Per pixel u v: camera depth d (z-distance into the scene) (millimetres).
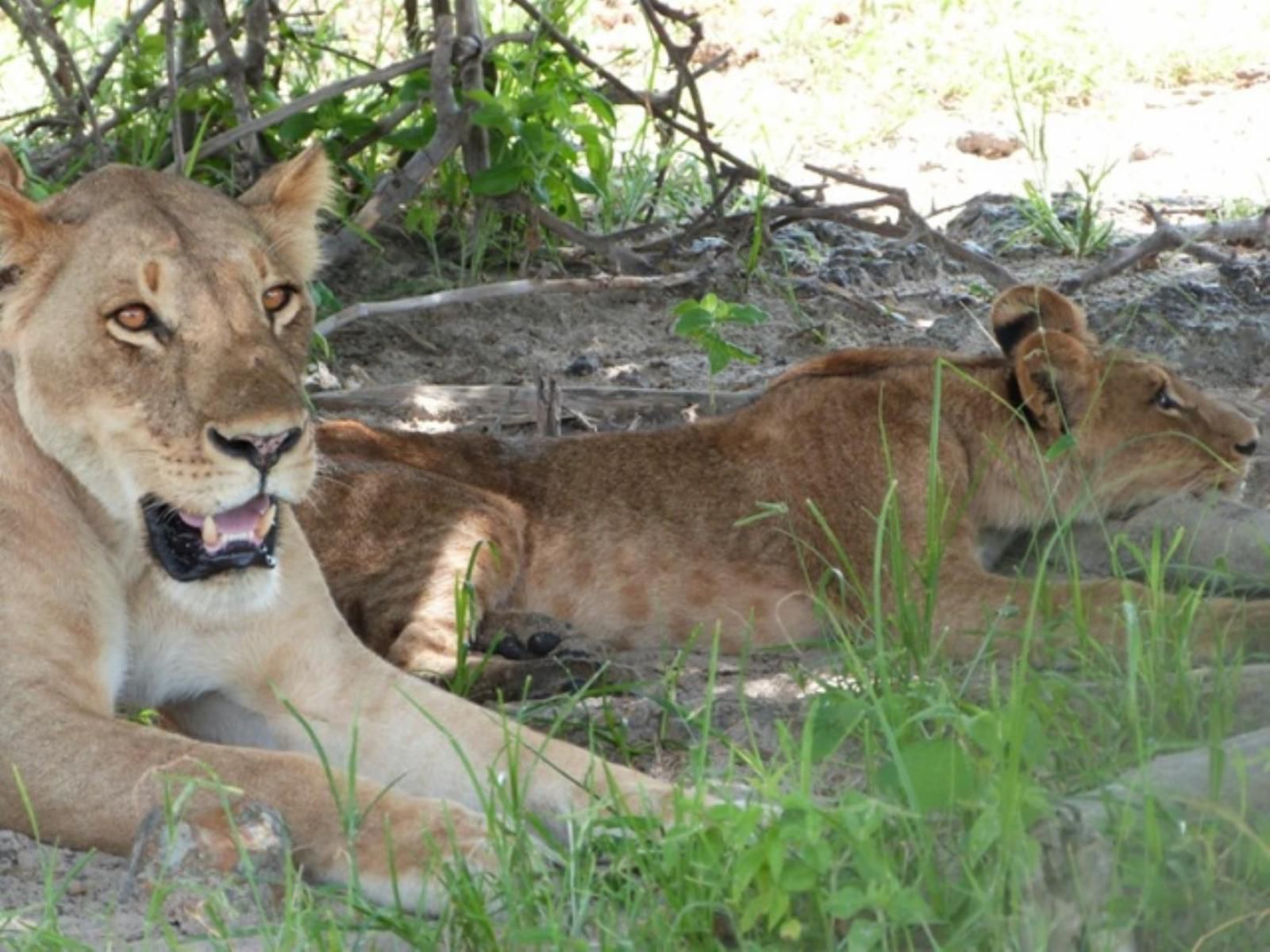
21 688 7395
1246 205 16531
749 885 6020
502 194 14055
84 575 7695
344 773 7160
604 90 15289
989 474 10383
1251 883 5957
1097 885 5988
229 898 6574
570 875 6371
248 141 13438
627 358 13742
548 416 11961
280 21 14648
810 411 10445
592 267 15203
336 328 12906
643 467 10461
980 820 5910
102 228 7500
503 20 16766
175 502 7367
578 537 10312
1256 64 21375
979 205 16562
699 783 6457
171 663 8125
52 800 7184
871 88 20250
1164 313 13742
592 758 7402
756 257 14406
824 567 10180
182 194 7699
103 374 7402
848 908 5660
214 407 7262
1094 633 9227
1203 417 10422
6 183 7531
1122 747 7102
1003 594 9703
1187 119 19750
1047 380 10250
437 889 6695
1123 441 10328
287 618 8141
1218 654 7656
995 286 14086
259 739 8328
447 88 13234
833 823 5902
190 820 6855
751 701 8719
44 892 6840
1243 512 10211
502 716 7566
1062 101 20344
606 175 14977
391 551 9961
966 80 20453
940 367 9594
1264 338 13391
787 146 18625
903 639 8586
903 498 10148
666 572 10242
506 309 14391
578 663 9281
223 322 7422
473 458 10516
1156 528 8758
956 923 5883
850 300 14422
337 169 13930
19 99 17297
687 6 22078
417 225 14773
